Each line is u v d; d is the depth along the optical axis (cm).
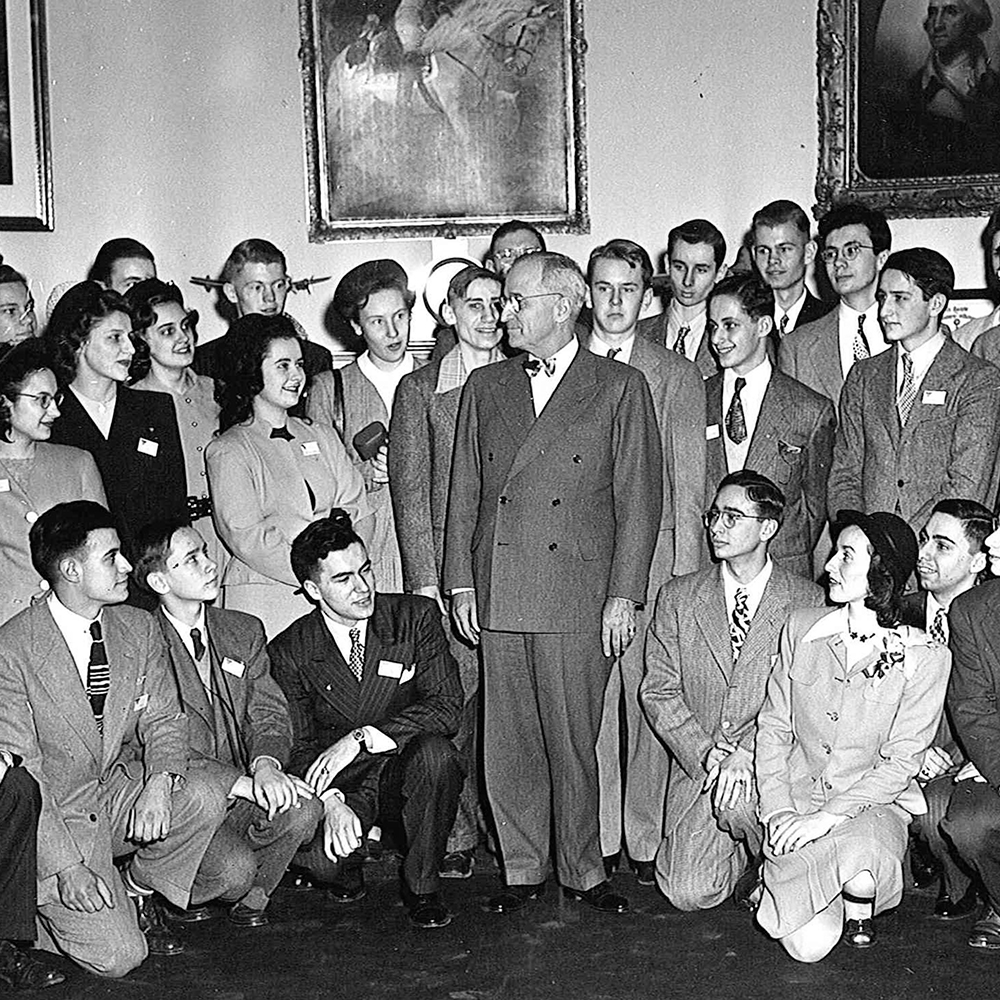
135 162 722
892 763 399
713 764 424
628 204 710
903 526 407
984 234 566
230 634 435
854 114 683
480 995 372
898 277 465
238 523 456
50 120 712
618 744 462
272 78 720
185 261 725
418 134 711
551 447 418
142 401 470
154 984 385
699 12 700
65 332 457
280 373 465
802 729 409
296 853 429
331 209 717
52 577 396
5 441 435
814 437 463
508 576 417
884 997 366
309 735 439
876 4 677
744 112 700
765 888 396
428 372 471
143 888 414
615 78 706
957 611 405
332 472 473
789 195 700
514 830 432
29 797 379
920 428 466
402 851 436
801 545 462
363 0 708
